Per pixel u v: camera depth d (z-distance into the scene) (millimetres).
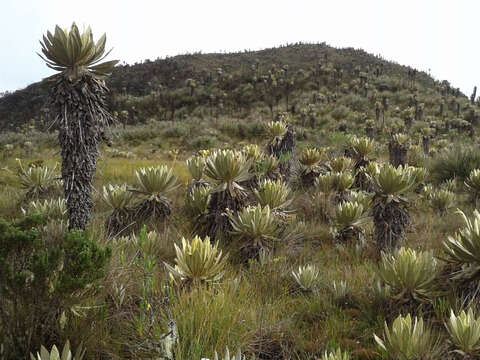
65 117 3617
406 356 2164
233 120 34781
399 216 4812
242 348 2436
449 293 3104
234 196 5168
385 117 31969
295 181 8852
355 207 5324
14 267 2121
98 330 2283
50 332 2133
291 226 5461
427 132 19516
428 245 5035
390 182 4734
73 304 2109
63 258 2205
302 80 52062
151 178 5602
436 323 2830
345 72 54094
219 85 57594
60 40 3582
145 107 52531
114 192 5578
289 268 4160
